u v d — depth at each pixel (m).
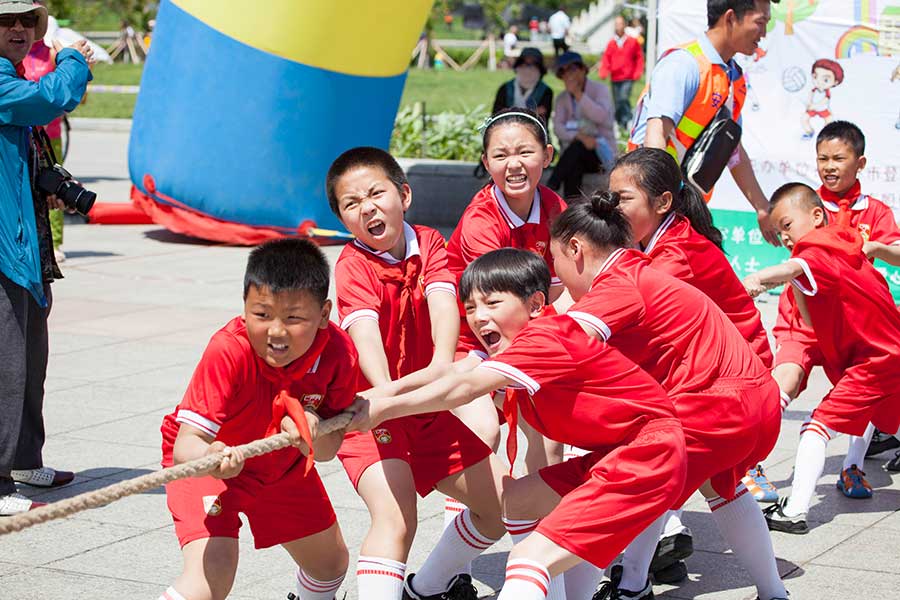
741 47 6.25
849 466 5.84
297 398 3.63
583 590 4.00
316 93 11.74
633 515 3.58
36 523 2.91
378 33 11.82
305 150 11.93
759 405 4.02
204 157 12.01
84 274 11.12
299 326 3.41
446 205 14.12
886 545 5.14
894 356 5.33
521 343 3.65
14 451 5.38
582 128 12.84
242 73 11.69
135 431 6.60
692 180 6.16
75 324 9.18
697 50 6.21
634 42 19.66
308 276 3.40
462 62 46.81
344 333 3.77
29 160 5.53
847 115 9.91
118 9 45.69
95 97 29.83
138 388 7.45
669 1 10.24
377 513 3.94
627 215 4.57
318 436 3.50
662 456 3.62
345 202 4.18
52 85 5.34
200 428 3.48
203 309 9.72
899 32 9.67
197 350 8.40
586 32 41.50
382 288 4.23
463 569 4.49
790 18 10.02
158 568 4.79
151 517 5.40
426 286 4.27
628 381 3.70
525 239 4.76
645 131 6.44
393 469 3.99
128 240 13.02
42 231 5.63
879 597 4.56
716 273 4.73
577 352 3.64
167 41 12.11
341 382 3.65
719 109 6.27
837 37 9.87
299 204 12.17
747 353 4.07
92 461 6.10
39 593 4.52
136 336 8.80
